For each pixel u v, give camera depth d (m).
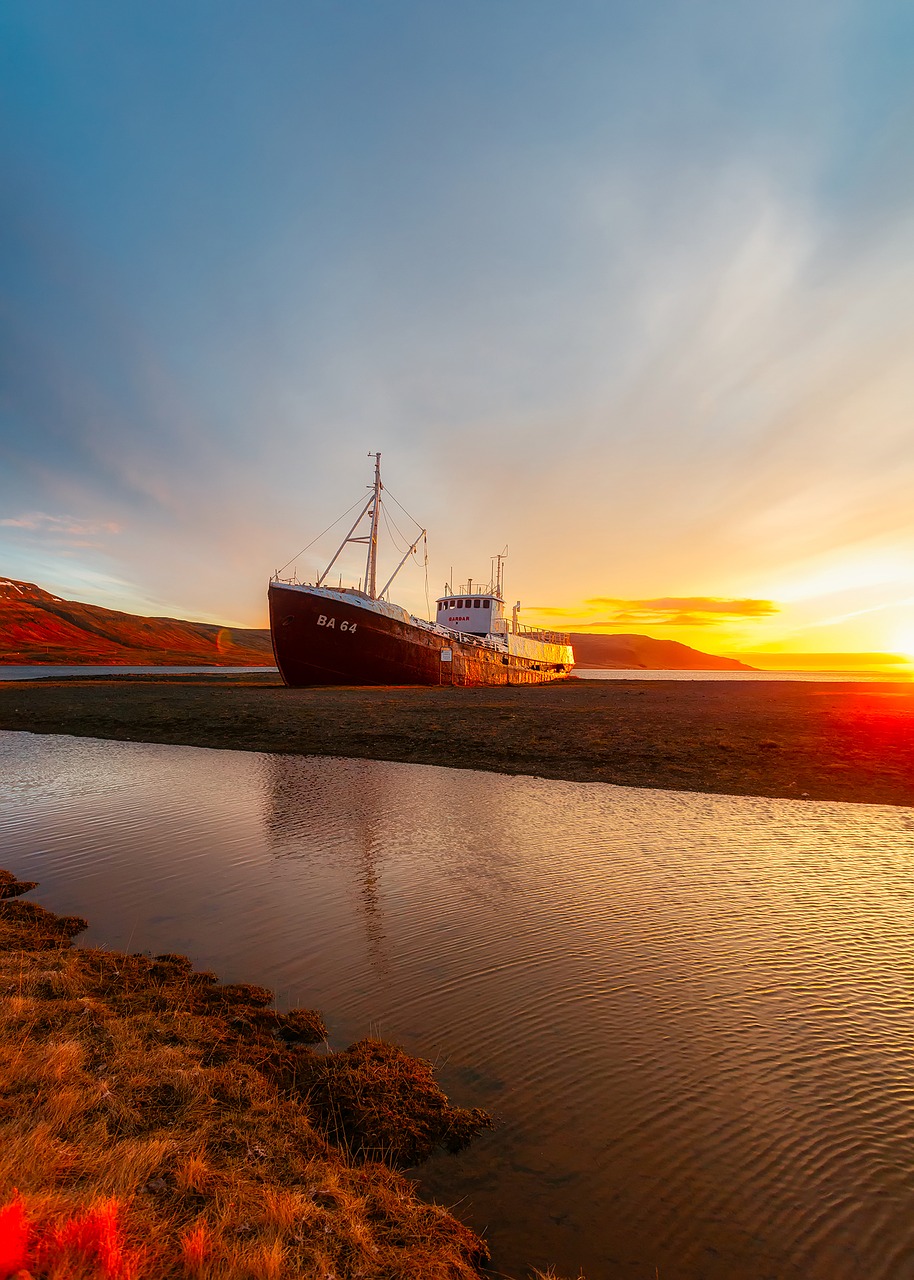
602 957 9.19
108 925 10.28
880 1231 4.79
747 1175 5.34
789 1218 4.92
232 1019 7.41
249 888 11.87
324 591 54.94
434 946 9.55
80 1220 3.89
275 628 55.09
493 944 9.62
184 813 17.31
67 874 12.65
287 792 19.94
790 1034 7.36
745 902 11.22
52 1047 6.27
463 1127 5.83
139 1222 4.09
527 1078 6.58
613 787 20.98
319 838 15.07
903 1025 7.54
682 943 9.64
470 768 24.16
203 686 58.16
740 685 68.69
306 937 9.85
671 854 13.89
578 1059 6.89
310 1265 4.00
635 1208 5.00
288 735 30.52
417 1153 5.54
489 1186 5.22
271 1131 5.48
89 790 20.14
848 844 14.59
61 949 9.24
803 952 9.34
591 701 42.53
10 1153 4.54
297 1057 6.73
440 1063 6.81
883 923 10.30
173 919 10.51
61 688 56.72
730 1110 6.11
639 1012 7.79
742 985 8.43
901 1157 5.52
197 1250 3.88
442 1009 7.84
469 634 75.88
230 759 26.09
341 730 30.84
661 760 24.00
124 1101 5.57
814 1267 4.49
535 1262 4.52
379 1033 7.34
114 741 31.39
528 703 40.75
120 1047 6.50
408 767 24.44
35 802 18.55
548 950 9.41
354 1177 5.10
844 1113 6.08
